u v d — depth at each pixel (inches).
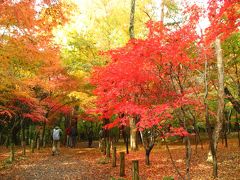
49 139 1115.3
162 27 302.8
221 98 407.2
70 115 1024.2
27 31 348.5
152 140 500.1
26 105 751.7
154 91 364.2
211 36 330.0
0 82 415.5
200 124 698.8
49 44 396.5
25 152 734.5
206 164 489.4
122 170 439.2
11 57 370.6
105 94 401.7
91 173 473.7
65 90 747.4
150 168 482.0
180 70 333.4
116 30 838.5
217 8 317.4
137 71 334.6
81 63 714.8
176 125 437.4
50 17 396.8
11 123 982.4
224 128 732.7
